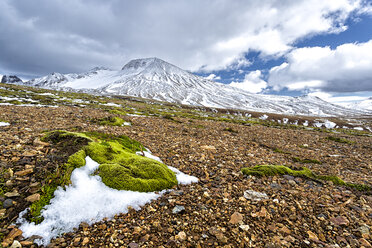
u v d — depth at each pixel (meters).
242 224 0.92
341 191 1.28
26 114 2.87
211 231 0.87
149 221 0.90
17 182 0.89
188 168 1.53
